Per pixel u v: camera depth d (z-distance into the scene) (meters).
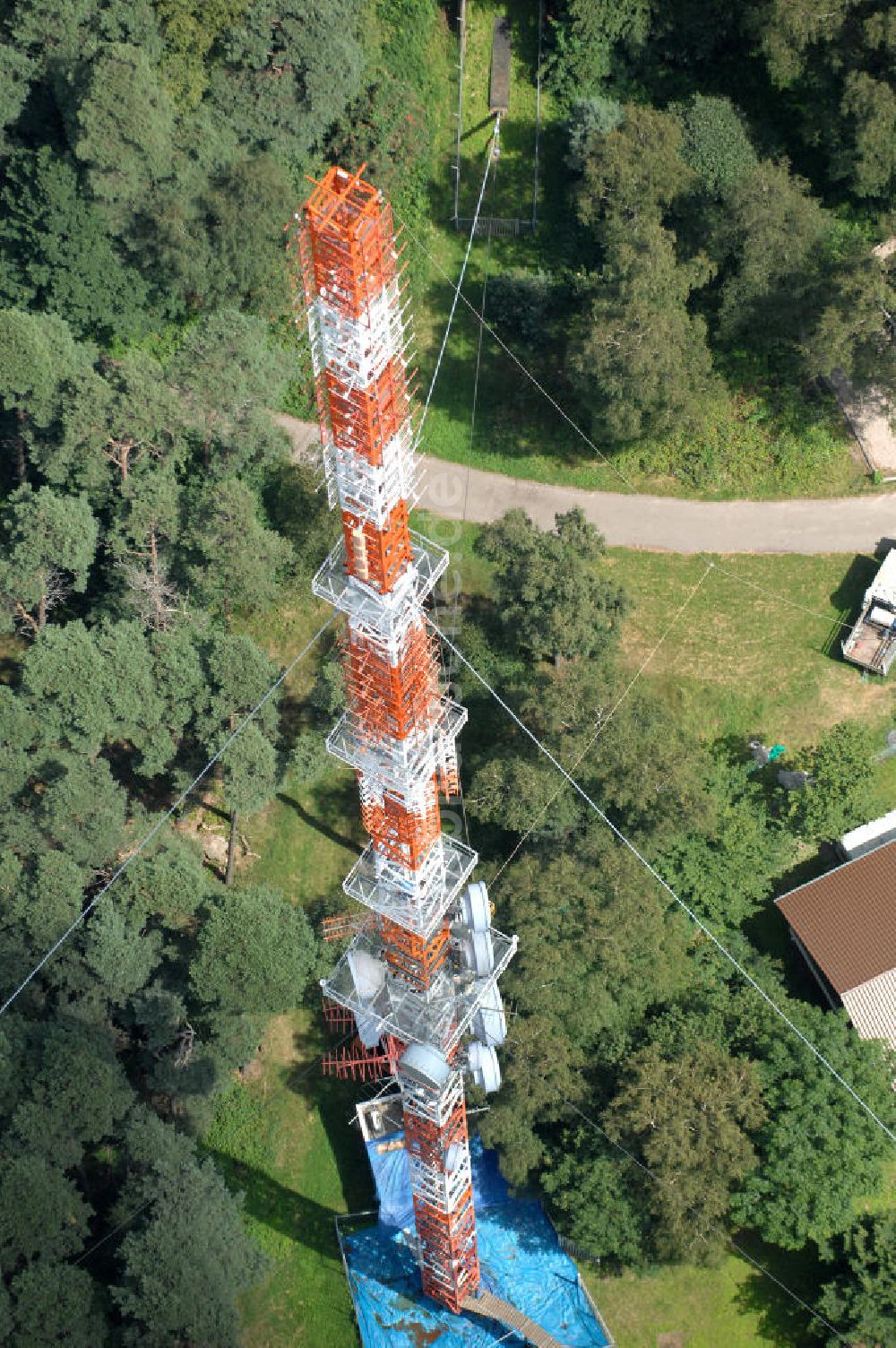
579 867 117.94
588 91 149.62
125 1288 104.25
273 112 138.25
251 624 135.88
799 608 136.62
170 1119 118.38
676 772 119.75
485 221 148.88
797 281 136.12
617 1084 115.56
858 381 142.12
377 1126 118.44
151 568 129.50
